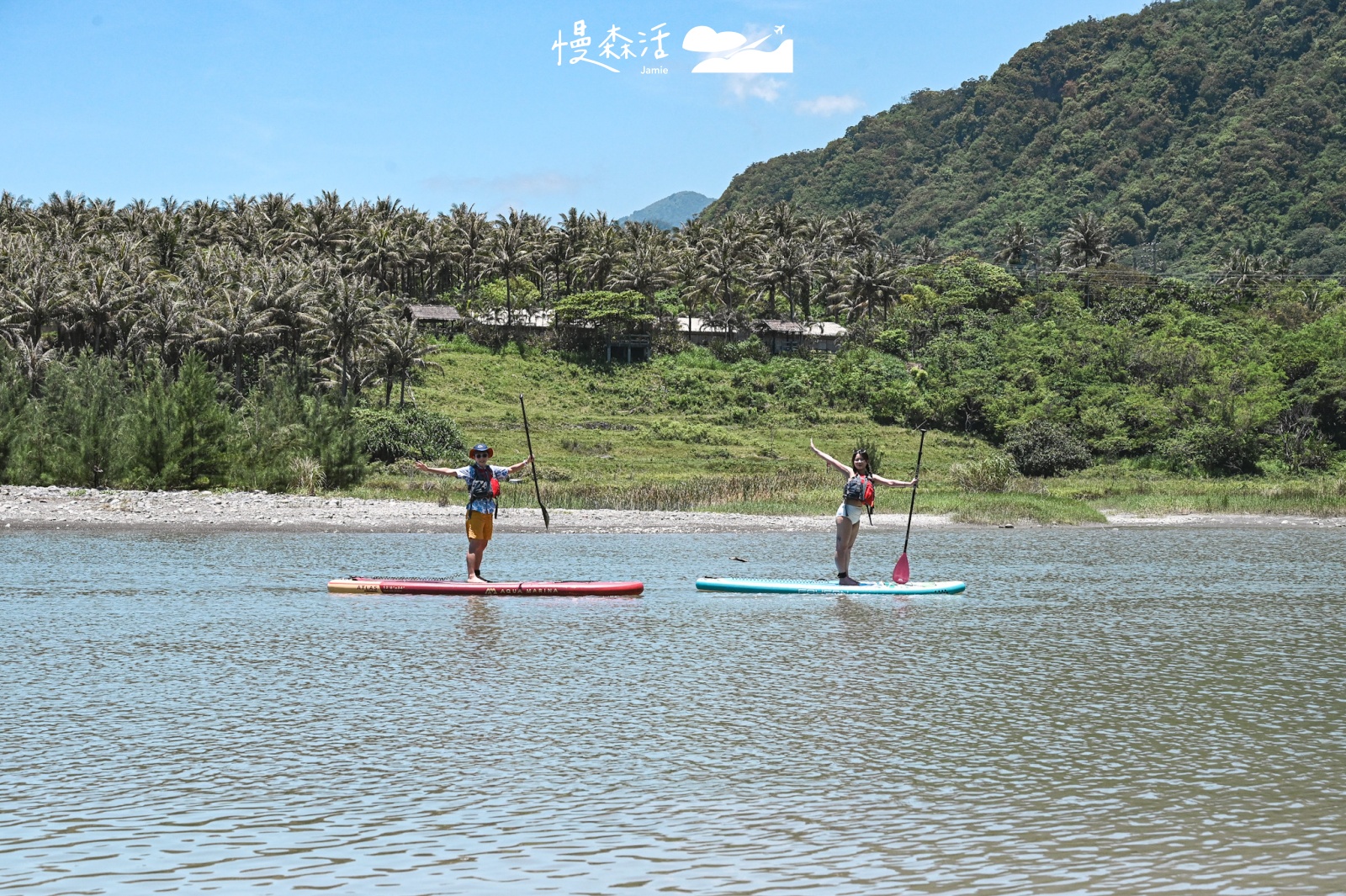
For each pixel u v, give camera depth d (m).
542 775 9.41
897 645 15.52
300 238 135.25
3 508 39.59
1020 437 102.88
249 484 52.44
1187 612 19.14
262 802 8.70
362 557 27.62
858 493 20.98
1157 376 116.81
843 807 8.67
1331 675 13.74
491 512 20.36
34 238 122.00
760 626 16.98
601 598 19.89
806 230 171.62
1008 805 8.73
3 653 14.30
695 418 111.88
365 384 103.56
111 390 62.62
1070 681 13.24
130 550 28.42
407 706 11.71
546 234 145.88
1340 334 116.81
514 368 121.31
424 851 7.71
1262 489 69.81
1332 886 7.16
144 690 12.34
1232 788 9.17
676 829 8.17
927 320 139.38
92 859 7.54
